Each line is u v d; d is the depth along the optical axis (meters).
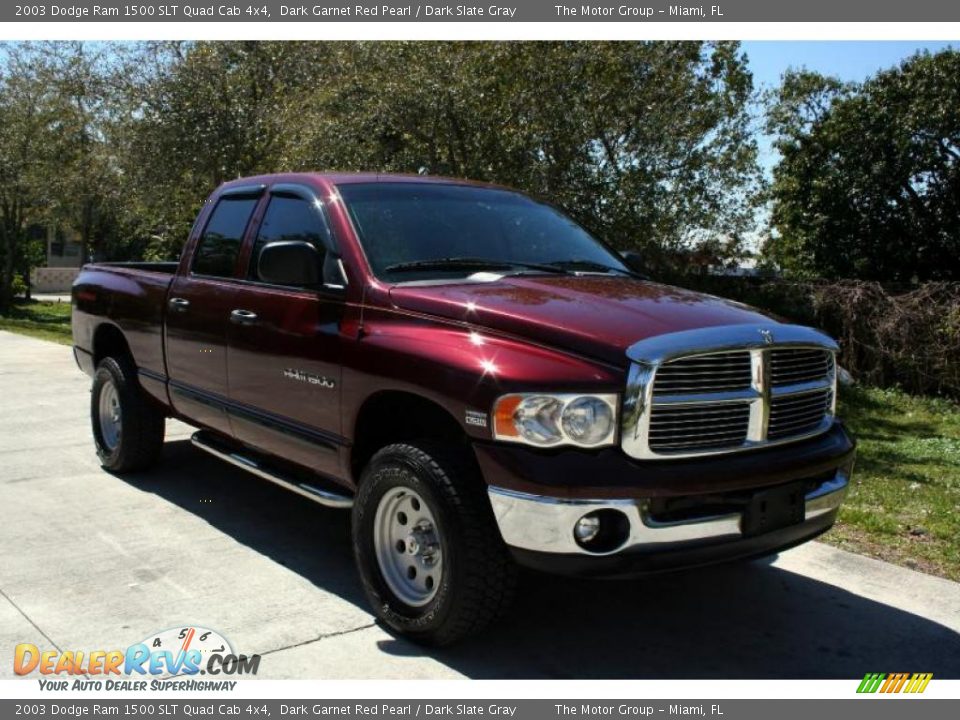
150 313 5.80
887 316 13.13
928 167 17.44
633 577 3.40
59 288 41.06
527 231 5.01
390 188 4.84
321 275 4.34
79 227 35.69
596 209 12.48
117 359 6.27
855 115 17.55
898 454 8.95
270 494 6.00
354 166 11.68
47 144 24.27
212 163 15.91
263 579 4.52
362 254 4.30
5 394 9.77
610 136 13.55
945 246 18.00
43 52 23.84
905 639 4.05
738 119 14.72
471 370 3.54
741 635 4.06
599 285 4.30
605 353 3.42
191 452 7.05
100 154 23.31
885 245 18.08
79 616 4.02
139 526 5.29
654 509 3.37
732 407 3.59
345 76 12.61
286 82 17.33
